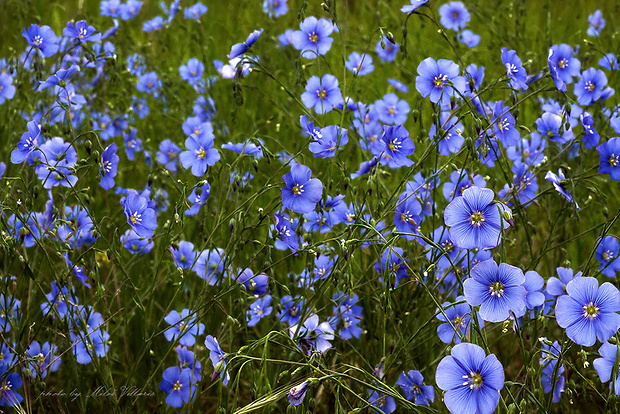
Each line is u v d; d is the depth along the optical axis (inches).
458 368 25.6
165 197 35.6
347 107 34.6
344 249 27.8
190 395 29.3
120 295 34.2
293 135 40.7
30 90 41.1
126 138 39.0
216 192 36.7
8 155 35.1
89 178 36.9
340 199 31.8
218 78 43.1
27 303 32.4
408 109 37.9
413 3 31.4
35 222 30.3
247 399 32.8
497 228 26.7
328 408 31.9
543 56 42.6
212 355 28.5
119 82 40.0
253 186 37.0
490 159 32.5
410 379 29.6
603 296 26.2
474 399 25.6
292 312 31.9
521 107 40.6
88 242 33.1
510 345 33.6
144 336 32.1
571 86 42.4
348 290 28.1
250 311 31.8
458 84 31.8
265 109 43.7
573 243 35.6
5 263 31.0
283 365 30.3
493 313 26.4
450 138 32.4
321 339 29.8
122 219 36.9
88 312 30.4
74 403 32.5
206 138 32.3
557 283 29.0
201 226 34.7
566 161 34.2
